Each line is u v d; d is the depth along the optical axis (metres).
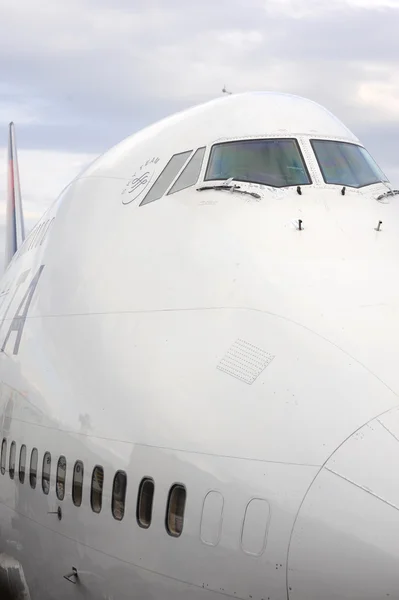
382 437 9.84
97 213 15.62
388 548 9.30
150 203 14.68
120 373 12.38
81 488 12.54
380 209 14.03
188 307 12.26
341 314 11.28
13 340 16.41
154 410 11.50
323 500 9.66
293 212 13.39
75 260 15.13
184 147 15.30
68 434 13.02
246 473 10.20
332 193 14.05
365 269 12.19
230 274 12.30
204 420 10.88
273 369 10.82
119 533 11.64
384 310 11.41
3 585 16.52
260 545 9.89
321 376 10.54
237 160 14.61
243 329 11.47
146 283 13.18
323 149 15.02
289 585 9.71
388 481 9.55
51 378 13.97
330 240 12.77
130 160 16.28
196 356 11.57
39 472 13.91
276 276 11.99
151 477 11.17
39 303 15.73
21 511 14.68
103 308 13.57
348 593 9.41
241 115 15.55
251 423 10.48
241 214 13.43
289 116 15.63
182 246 13.30
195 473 10.62
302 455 9.98
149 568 11.10
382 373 10.46
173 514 10.83
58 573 13.41
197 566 10.44
